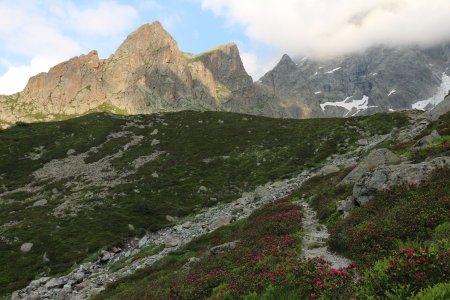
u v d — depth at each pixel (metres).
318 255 17.36
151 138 97.75
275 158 77.38
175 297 15.59
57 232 49.28
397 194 19.39
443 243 10.56
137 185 68.31
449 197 15.25
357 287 9.01
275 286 11.61
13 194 71.50
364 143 77.19
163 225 52.03
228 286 13.37
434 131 31.19
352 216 20.23
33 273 40.19
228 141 91.06
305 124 99.38
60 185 74.12
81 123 114.12
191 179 70.56
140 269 30.73
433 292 7.27
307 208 30.80
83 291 31.27
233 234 29.36
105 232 49.19
